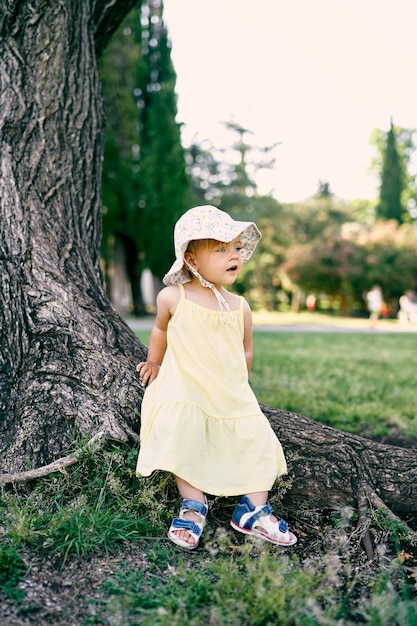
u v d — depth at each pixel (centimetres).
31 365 281
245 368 272
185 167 2148
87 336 290
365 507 266
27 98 321
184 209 2134
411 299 2739
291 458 279
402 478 286
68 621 186
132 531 233
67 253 313
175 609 192
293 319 2662
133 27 2056
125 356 294
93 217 345
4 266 295
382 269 2788
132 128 2055
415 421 485
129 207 2069
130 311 2502
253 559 230
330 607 195
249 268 3769
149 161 2062
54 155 325
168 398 251
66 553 216
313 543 249
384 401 568
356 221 4419
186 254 274
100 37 390
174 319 267
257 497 246
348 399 573
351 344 1227
